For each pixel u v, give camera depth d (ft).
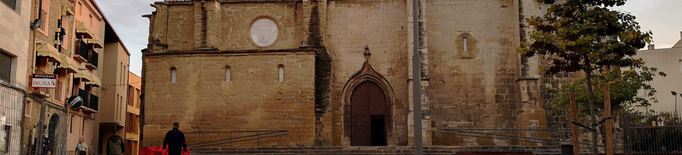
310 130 130.41
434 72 138.62
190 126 133.69
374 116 139.64
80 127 134.62
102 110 168.55
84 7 135.74
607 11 79.71
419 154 71.72
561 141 128.77
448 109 137.49
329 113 134.31
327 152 119.85
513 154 86.58
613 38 86.02
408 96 134.41
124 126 189.26
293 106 131.64
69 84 124.88
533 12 134.00
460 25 139.85
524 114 131.13
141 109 140.77
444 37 139.54
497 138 127.13
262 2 142.51
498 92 137.39
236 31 142.31
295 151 120.88
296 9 141.90
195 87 134.92
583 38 77.97
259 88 133.08
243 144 131.85
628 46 79.25
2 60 93.61
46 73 108.99
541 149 115.75
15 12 96.12
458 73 138.41
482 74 138.21
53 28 114.73
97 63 146.30
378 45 140.26
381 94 139.85
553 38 82.69
